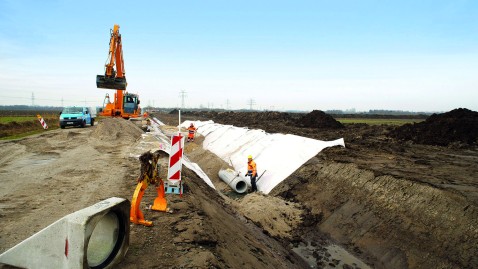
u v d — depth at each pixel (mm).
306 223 10891
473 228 7293
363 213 10234
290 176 14180
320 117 36219
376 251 8719
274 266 6637
